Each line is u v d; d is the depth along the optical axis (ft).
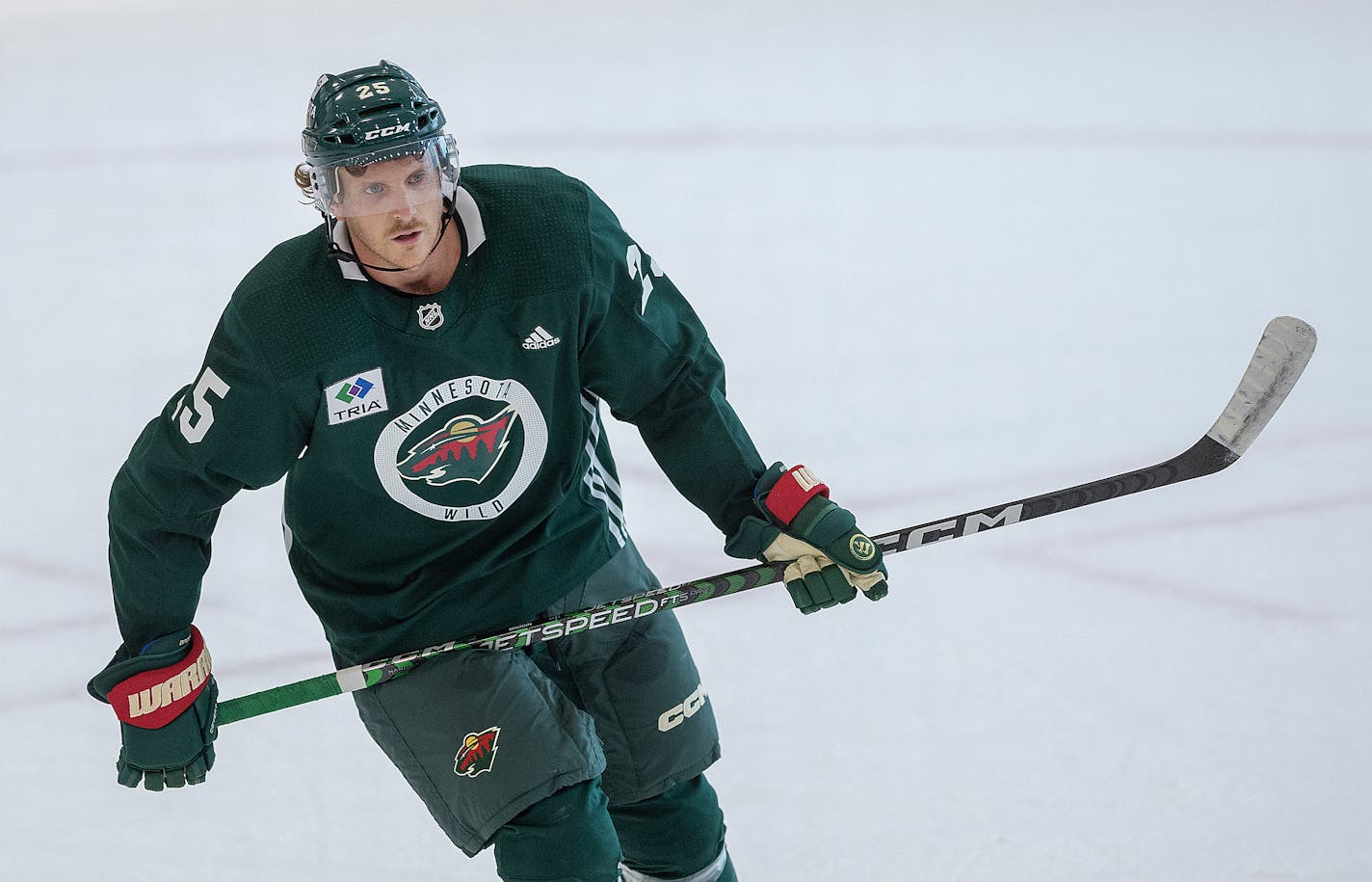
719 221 73.20
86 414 53.78
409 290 22.84
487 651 24.90
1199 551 40.83
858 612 38.40
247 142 88.12
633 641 26.07
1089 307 61.26
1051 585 39.24
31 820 31.40
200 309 64.13
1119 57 100.48
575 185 23.98
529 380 23.76
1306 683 34.37
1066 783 31.09
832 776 31.71
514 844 23.79
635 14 116.78
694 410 25.88
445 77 99.71
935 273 65.72
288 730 34.68
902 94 93.91
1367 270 64.69
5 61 109.60
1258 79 93.97
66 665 37.35
